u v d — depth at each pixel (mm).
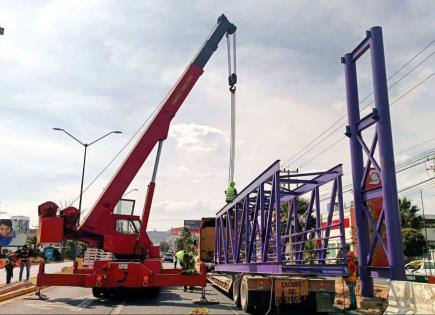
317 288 13938
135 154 17688
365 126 13406
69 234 16781
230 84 20938
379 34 13031
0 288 17938
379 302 13195
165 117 18312
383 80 12672
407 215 43500
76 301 15617
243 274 15945
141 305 14789
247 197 17469
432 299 9367
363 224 13609
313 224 27859
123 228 17453
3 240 77125
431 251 37062
